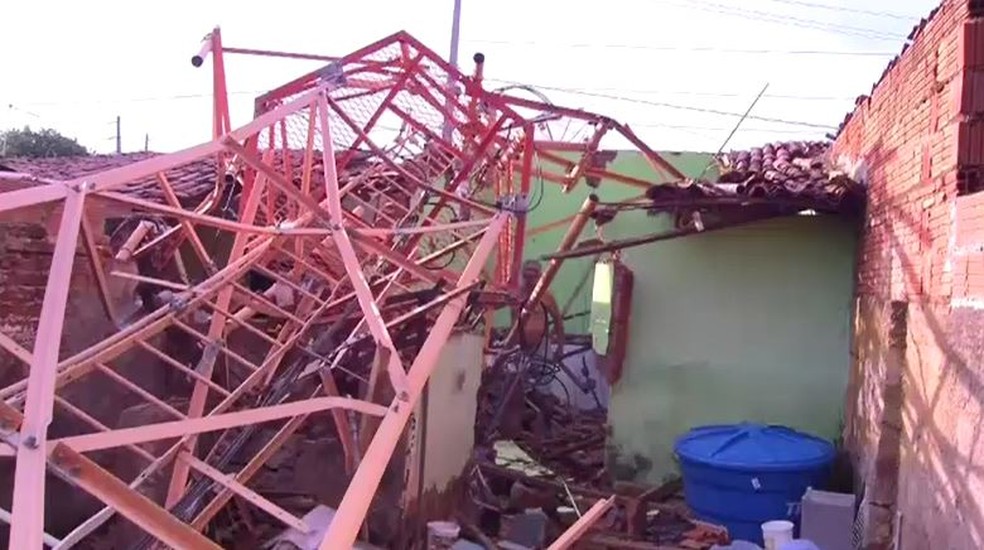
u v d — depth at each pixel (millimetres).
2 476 5508
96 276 5730
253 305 6203
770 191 8406
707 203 8539
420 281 7035
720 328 9266
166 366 6934
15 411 2861
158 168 4195
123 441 3164
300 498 6980
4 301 5922
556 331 13359
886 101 7328
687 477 8281
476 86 6777
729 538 7734
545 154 8672
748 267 9219
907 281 6191
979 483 4262
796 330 9133
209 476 4746
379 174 8141
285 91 6359
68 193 3721
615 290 9484
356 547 6293
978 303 4457
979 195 4500
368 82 6793
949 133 5180
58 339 3074
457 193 7199
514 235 7195
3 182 5914
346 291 6684
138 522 2598
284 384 5926
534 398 12500
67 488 5969
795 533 7738
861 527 6891
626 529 7977
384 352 4012
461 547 6953
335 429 7082
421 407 7047
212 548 2641
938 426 5168
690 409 9297
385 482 6855
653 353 9375
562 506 8438
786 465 7785
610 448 9422
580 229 9461
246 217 5836
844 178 8562
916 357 5883
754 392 9195
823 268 9094
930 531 5230
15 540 2408
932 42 5727
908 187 6273
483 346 9352
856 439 7969
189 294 5426
